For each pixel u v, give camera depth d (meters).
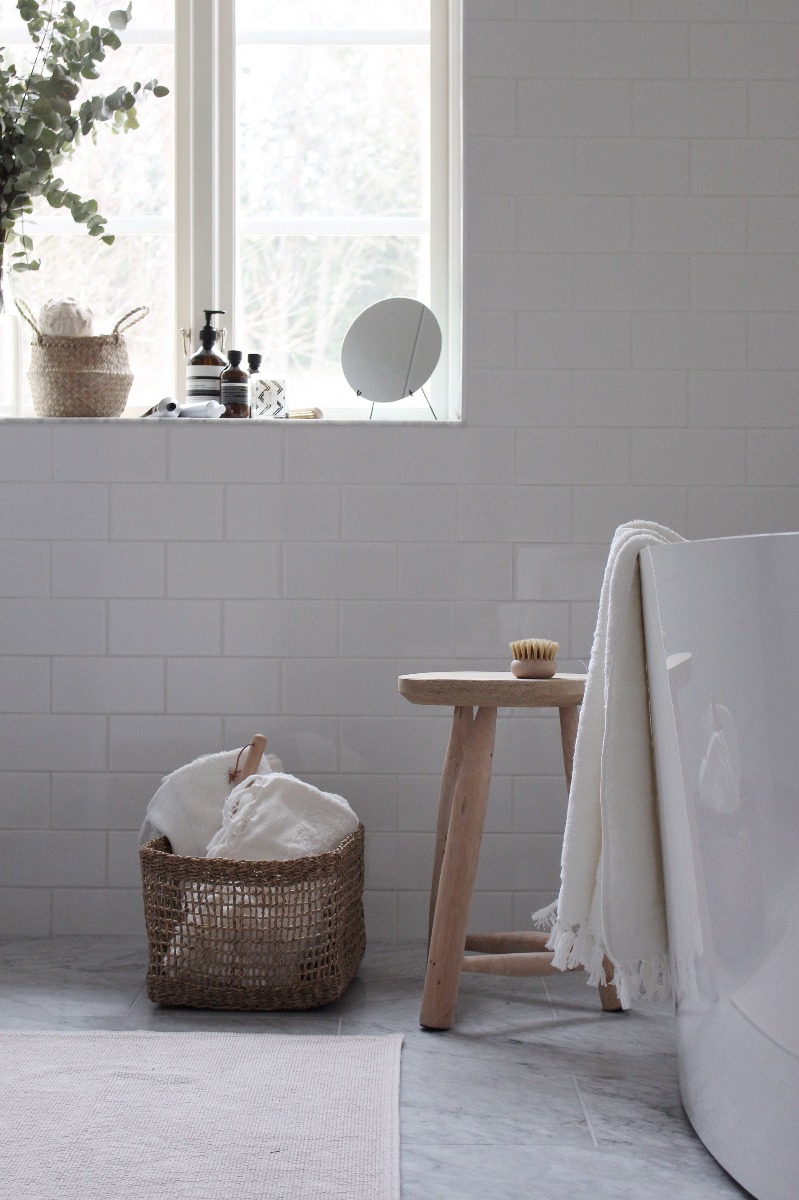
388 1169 1.32
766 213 2.35
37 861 2.33
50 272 2.70
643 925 1.55
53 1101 1.49
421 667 2.33
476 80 2.33
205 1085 1.55
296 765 2.33
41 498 2.34
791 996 1.18
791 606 1.16
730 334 2.35
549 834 2.33
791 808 1.17
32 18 2.36
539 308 2.34
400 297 2.47
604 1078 1.62
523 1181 1.32
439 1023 1.79
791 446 2.35
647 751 1.54
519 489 2.34
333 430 2.33
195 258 2.62
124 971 2.09
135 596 2.34
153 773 2.34
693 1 2.34
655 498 2.34
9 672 2.34
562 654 2.33
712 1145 1.38
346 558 2.33
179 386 2.69
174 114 2.66
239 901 1.87
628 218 2.34
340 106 2.68
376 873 2.33
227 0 2.63
